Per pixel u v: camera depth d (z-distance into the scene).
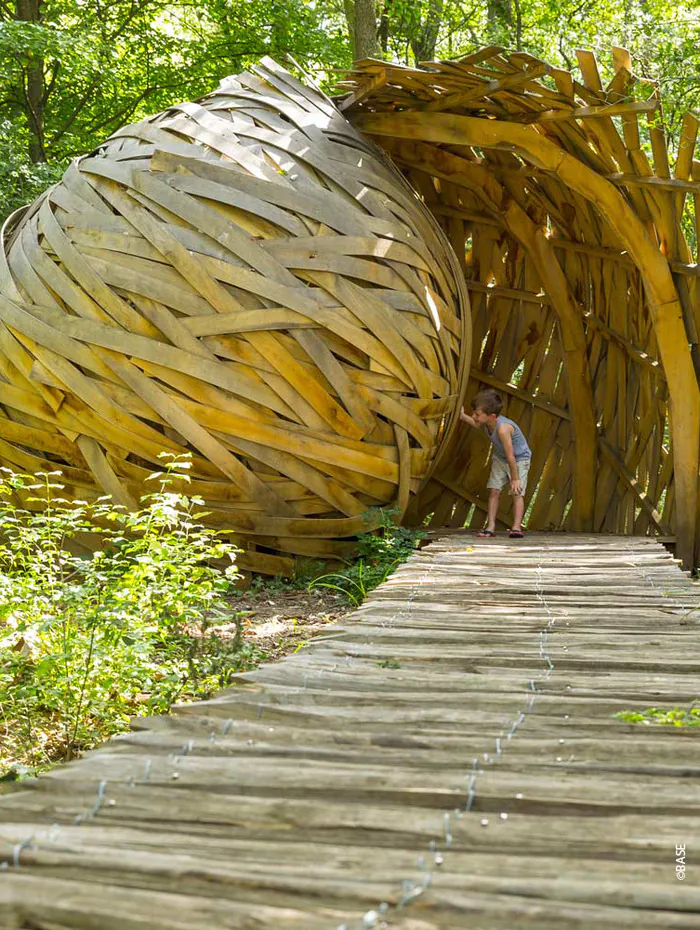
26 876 1.75
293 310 7.18
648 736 2.69
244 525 7.57
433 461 8.61
